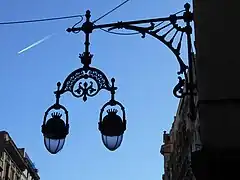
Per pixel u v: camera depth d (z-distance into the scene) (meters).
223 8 6.29
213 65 6.02
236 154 5.50
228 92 5.88
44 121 6.06
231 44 6.10
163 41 5.71
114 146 5.83
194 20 6.32
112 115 5.93
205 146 5.65
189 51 5.71
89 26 5.96
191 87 5.64
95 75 5.95
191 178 23.23
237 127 5.70
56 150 5.95
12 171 37.69
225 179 5.40
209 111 5.81
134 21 5.82
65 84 6.00
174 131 31.61
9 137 35.75
